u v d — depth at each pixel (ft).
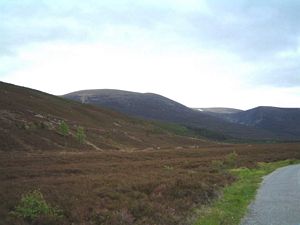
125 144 375.25
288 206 68.80
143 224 44.73
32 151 231.91
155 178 82.48
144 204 52.80
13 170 100.22
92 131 371.56
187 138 575.38
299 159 233.76
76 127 358.23
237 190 89.81
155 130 562.25
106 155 200.34
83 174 99.50
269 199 77.82
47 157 167.84
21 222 39.19
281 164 198.39
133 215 48.67
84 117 457.27
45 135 280.92
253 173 140.36
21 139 248.73
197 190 72.28
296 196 82.23
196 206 61.16
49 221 40.86
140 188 68.13
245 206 68.33
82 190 60.03
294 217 58.29
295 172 147.43
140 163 150.92
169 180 78.33
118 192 61.31
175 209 54.85
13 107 326.85
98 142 333.42
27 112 331.77
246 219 56.59
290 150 306.35
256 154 261.65
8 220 38.88
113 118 533.55
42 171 101.40
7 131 250.78
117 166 130.00
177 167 140.67
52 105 440.04
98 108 569.64
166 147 419.54
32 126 287.07
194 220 52.13
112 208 49.96
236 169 154.71
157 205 53.93
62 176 92.22
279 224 53.16
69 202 49.93
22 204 43.98
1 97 347.15
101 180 74.69
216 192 78.59
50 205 46.34
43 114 356.18
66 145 279.08
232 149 321.11
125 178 80.07
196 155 239.30
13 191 54.08
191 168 138.31
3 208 43.29
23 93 447.42
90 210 47.91
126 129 484.33
